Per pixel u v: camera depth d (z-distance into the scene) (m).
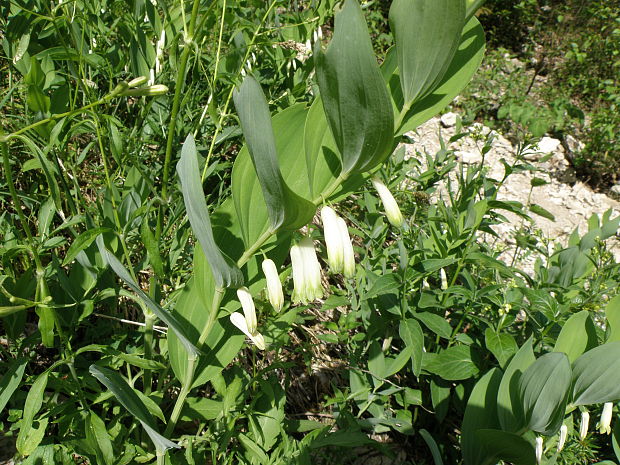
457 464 0.35
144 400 0.21
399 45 0.18
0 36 0.34
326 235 0.19
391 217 0.20
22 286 0.23
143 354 0.25
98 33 0.36
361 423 0.30
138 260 0.32
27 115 0.29
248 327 0.20
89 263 0.24
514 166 0.39
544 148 0.99
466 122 0.46
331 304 0.34
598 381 0.26
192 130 0.35
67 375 0.25
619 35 1.27
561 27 1.33
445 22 0.17
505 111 1.04
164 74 0.34
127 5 0.41
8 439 0.24
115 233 0.24
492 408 0.30
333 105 0.17
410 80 0.19
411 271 0.32
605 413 0.29
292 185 0.22
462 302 0.36
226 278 0.20
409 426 0.30
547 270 0.44
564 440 0.28
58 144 0.26
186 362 0.25
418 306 0.35
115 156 0.24
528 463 0.28
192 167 0.16
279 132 0.21
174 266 0.31
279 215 0.19
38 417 0.23
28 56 0.28
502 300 0.33
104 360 0.22
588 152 0.99
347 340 0.35
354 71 0.16
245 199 0.21
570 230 0.83
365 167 0.19
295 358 0.36
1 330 0.28
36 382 0.19
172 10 0.38
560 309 0.33
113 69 0.36
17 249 0.19
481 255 0.34
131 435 0.26
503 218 0.44
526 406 0.26
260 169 0.17
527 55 1.41
